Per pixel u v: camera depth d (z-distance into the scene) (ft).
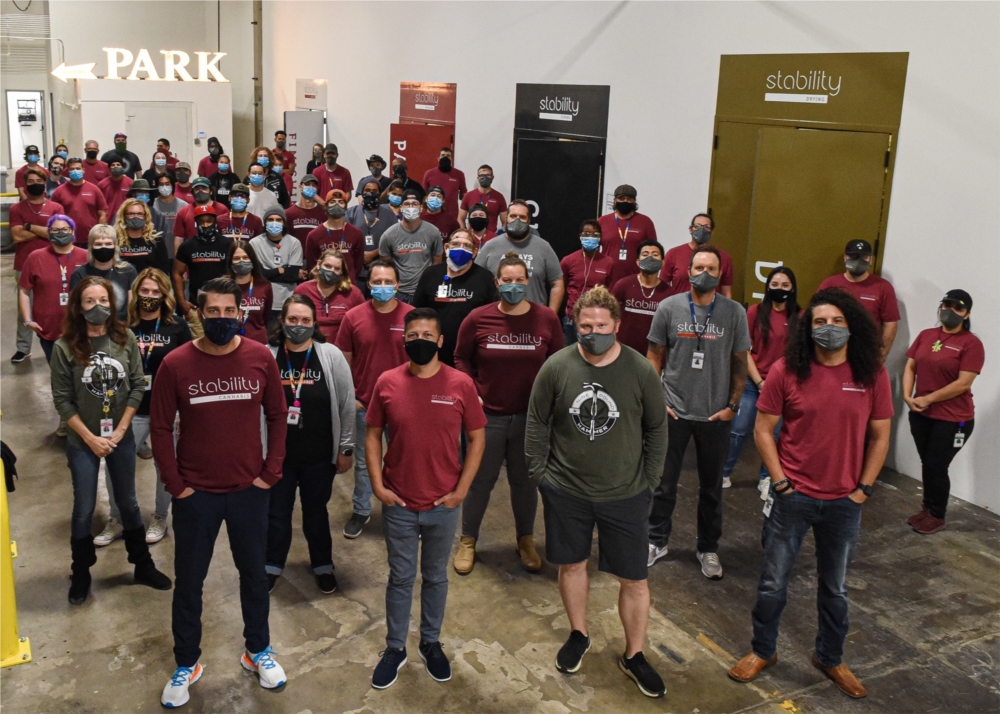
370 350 16.03
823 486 11.55
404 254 23.54
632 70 28.02
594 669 12.67
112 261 18.94
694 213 25.99
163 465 11.17
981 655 13.16
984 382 18.53
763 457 11.93
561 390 11.60
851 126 21.01
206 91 58.03
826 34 21.34
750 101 23.59
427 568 12.22
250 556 11.87
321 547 14.61
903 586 15.17
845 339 11.16
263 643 12.27
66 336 13.44
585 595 12.48
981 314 18.53
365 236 28.09
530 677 12.46
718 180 24.86
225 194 43.83
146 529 16.74
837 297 11.30
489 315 14.67
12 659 12.43
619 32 28.43
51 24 61.41
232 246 18.81
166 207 31.09
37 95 65.05
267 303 19.70
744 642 13.42
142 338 15.30
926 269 19.63
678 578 15.26
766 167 23.06
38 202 25.70
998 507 18.42
